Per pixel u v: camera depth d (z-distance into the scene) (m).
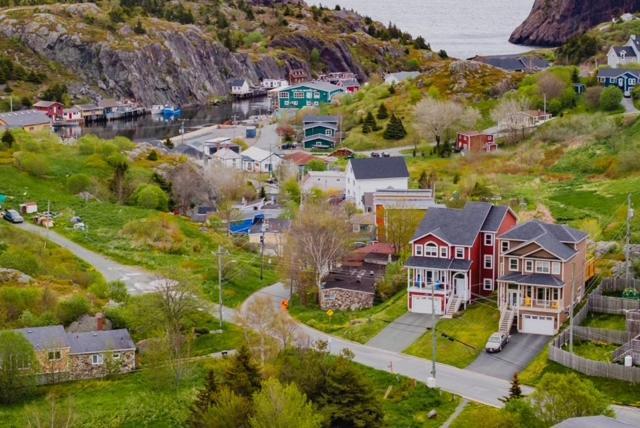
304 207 156.38
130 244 152.38
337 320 118.25
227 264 139.25
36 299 120.00
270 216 173.88
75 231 158.50
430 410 93.94
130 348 109.56
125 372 109.00
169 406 98.00
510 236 114.12
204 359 109.19
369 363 103.81
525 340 107.12
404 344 108.56
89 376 108.12
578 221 151.88
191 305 117.25
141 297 119.62
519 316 109.19
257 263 148.12
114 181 187.00
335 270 132.12
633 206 154.62
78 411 97.56
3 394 101.25
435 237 117.38
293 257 129.12
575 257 111.62
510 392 91.25
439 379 99.38
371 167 180.38
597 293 114.81
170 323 114.81
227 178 195.38
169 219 167.38
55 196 177.38
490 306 114.94
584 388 80.31
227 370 92.31
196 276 133.38
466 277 116.06
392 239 138.12
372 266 134.38
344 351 100.00
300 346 102.62
